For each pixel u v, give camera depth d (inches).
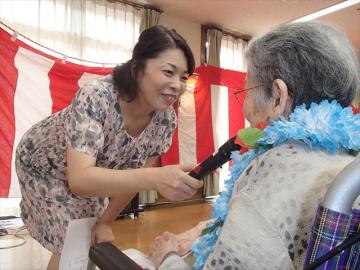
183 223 123.0
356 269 16.5
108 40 133.5
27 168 50.9
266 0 132.1
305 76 22.4
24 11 114.3
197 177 29.3
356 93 23.5
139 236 105.3
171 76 39.0
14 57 97.4
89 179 33.2
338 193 15.5
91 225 44.3
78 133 37.4
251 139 24.3
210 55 162.6
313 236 16.3
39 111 101.3
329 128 21.5
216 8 142.6
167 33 38.9
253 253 19.1
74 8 124.5
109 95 40.4
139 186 30.6
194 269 25.5
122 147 45.7
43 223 50.8
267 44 23.9
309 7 137.3
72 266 40.3
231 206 21.7
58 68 105.0
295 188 19.8
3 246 87.4
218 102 149.9
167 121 49.7
